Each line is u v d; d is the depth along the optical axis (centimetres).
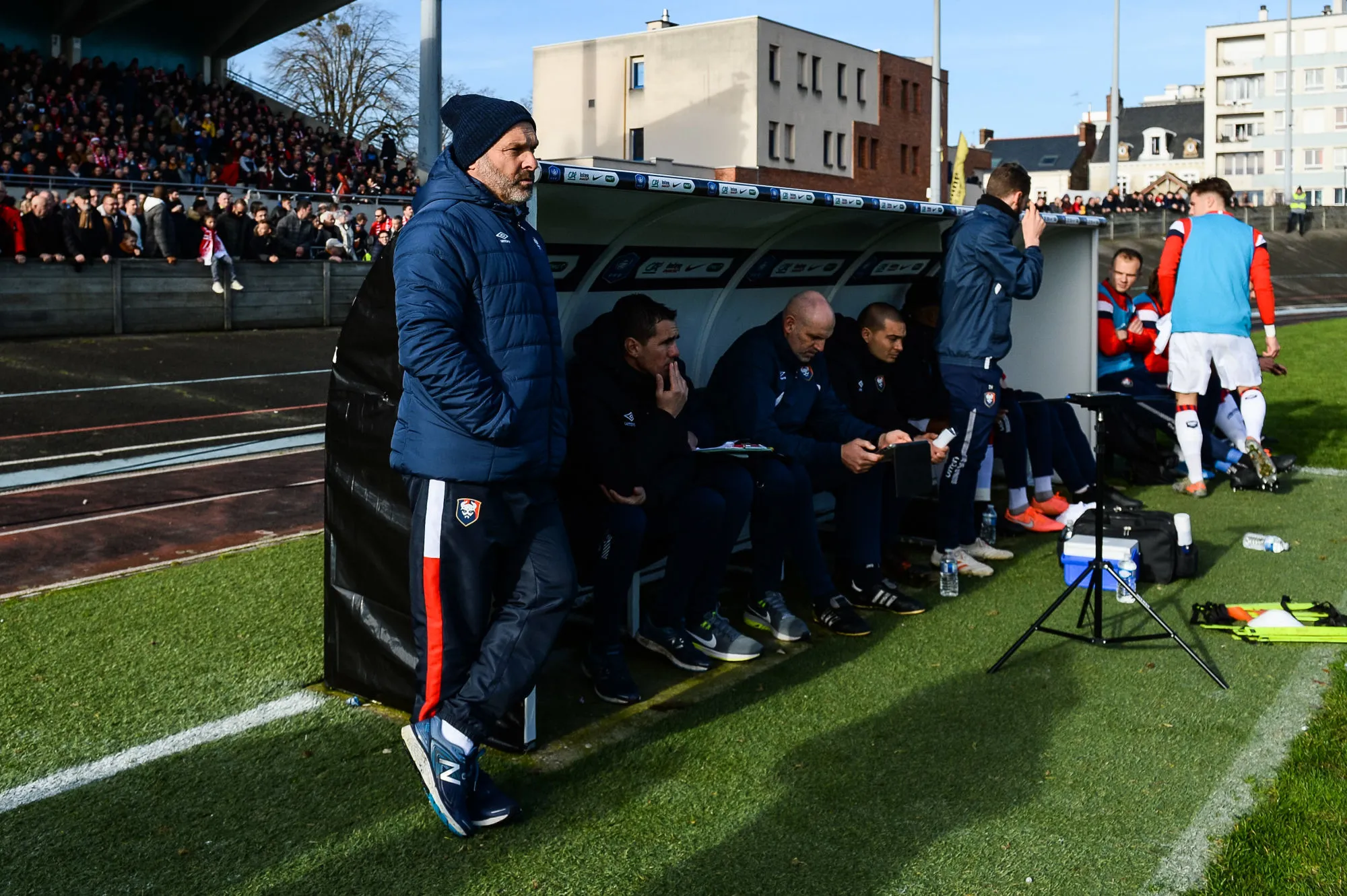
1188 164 8256
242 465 855
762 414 450
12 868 272
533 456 277
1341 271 4188
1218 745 334
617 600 381
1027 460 663
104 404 1092
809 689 387
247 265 1723
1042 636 441
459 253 268
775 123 5078
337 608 379
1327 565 534
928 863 269
